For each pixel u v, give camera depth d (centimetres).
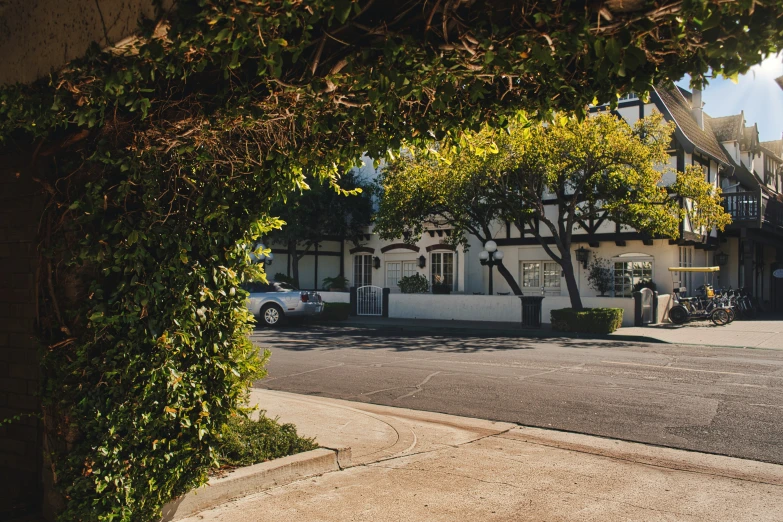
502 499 506
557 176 1908
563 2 299
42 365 412
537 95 389
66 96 383
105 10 349
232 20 306
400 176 2036
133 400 415
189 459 448
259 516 459
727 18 288
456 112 419
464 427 757
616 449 660
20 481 490
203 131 409
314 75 362
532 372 1130
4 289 502
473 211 2222
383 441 666
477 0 315
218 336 470
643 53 307
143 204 422
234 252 480
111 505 405
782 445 671
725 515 478
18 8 425
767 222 2659
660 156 1928
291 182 509
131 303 410
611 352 1432
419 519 461
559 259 2014
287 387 1005
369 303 2527
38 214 473
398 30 331
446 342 1638
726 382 1030
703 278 2647
